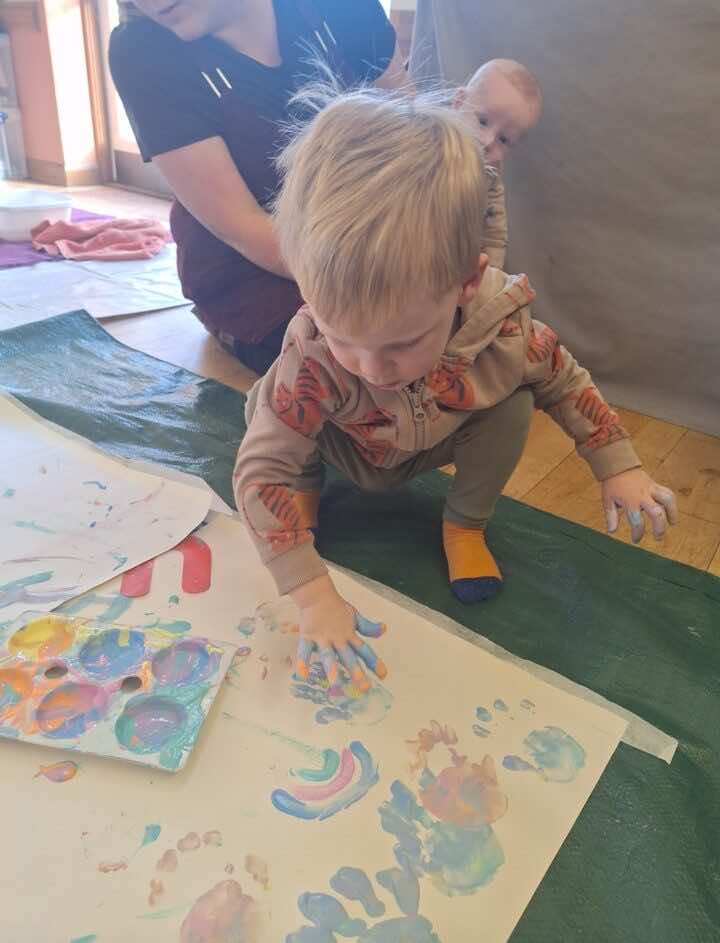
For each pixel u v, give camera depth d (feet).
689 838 1.93
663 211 4.01
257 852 1.77
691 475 3.70
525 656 2.48
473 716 2.18
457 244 1.77
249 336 4.15
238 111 3.73
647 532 3.18
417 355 1.86
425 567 2.89
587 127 4.04
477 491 2.80
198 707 2.08
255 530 2.20
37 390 3.92
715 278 3.97
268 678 2.22
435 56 4.47
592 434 2.61
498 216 3.89
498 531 3.13
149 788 1.89
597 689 2.37
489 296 2.40
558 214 4.32
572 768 2.06
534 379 2.58
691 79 3.70
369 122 1.82
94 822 1.80
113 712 2.05
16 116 9.59
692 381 4.22
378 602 2.58
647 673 2.45
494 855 1.82
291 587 2.17
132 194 9.43
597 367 4.50
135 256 6.49
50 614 2.33
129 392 4.04
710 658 2.54
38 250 6.44
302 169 1.82
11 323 4.79
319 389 2.25
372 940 1.63
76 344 4.53
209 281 4.17
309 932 1.63
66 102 9.23
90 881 1.68
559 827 1.91
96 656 2.21
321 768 1.98
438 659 2.36
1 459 3.17
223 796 1.88
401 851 1.81
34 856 1.72
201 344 4.84
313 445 2.36
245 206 3.72
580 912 1.74
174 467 3.41
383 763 2.01
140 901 1.65
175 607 2.45
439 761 2.03
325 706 2.15
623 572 2.92
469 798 1.94
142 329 5.01
